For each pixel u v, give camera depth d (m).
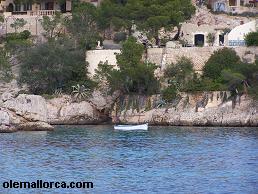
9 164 186.12
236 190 161.62
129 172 178.62
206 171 179.25
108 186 164.88
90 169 181.62
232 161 190.88
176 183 167.75
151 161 191.75
